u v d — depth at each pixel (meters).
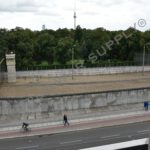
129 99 56.41
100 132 42.47
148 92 58.34
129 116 50.19
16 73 79.94
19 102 48.62
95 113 51.31
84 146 37.09
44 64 95.19
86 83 70.00
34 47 98.44
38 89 62.69
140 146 19.09
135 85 67.44
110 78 78.88
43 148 36.66
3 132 42.19
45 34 106.50
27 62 89.62
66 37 109.50
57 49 99.25
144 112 52.72
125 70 91.31
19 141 39.16
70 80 75.25
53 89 62.56
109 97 54.44
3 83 70.25
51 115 49.47
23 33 99.19
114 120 47.88
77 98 51.81
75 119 48.00
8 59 71.12
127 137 40.28
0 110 47.97
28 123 45.88
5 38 92.62
